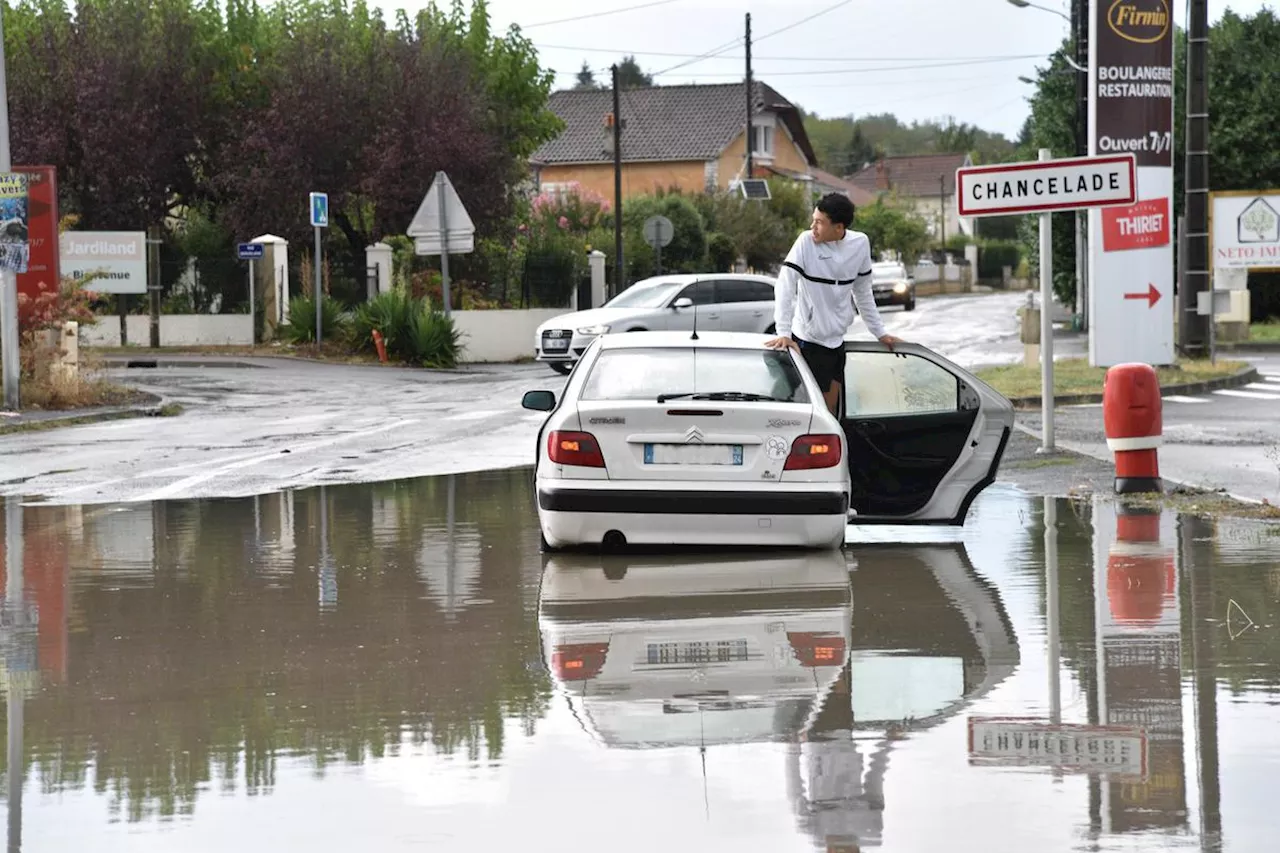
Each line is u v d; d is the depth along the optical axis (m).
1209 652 8.95
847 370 13.84
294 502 16.48
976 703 7.86
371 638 9.68
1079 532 13.70
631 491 12.16
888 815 6.14
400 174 48.81
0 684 8.59
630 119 101.81
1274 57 53.53
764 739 7.25
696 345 13.13
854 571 11.88
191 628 10.09
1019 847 5.77
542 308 50.25
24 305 28.88
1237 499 15.35
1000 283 128.50
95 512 15.87
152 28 50.25
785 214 86.69
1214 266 43.31
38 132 48.88
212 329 45.19
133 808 6.40
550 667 8.80
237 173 49.69
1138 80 29.88
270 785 6.68
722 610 10.39
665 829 6.03
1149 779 6.57
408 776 6.76
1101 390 27.62
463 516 15.32
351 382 35.41
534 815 6.22
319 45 50.06
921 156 171.50
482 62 59.84
